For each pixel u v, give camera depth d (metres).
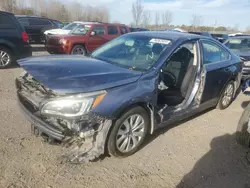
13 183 2.51
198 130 4.08
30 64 3.01
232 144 3.72
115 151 2.95
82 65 3.14
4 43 7.21
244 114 3.51
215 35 15.73
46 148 3.14
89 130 2.65
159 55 3.43
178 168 3.02
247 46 8.57
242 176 2.99
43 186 2.52
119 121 2.84
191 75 3.91
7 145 3.13
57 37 9.50
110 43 4.27
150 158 3.17
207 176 2.92
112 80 2.77
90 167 2.88
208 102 4.37
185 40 3.79
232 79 4.93
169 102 3.74
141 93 2.92
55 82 2.54
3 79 6.24
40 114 2.69
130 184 2.67
